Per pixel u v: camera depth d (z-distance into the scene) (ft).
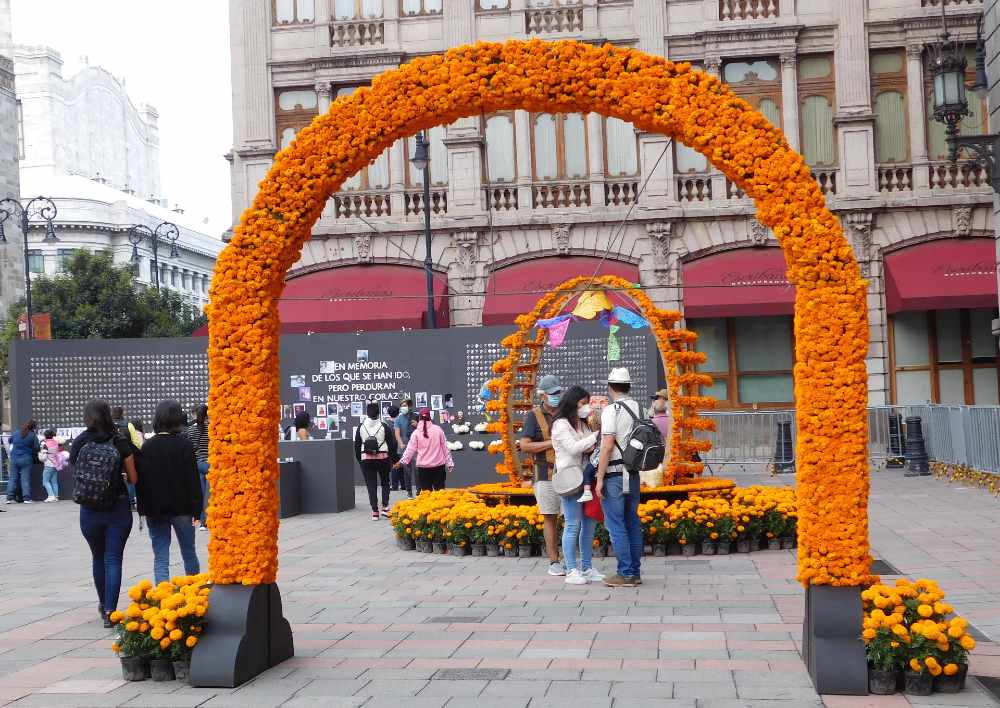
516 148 105.91
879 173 102.22
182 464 36.40
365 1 109.29
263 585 28.53
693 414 52.19
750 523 47.01
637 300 52.60
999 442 64.75
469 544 48.37
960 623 24.82
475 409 85.35
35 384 87.04
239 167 108.68
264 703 25.35
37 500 86.89
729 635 30.73
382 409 86.38
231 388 28.43
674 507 47.01
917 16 101.19
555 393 42.68
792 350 103.60
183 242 300.61
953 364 102.12
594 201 104.53
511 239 104.88
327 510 70.03
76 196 268.82
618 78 27.78
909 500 62.90
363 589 39.99
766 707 23.91
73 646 32.01
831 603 25.71
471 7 106.73
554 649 29.58
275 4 109.29
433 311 96.07
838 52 102.37
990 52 68.33
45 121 340.59
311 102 109.19
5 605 38.99
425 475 63.67
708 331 104.22
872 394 100.99
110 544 34.76
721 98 27.45
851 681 24.85
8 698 26.27
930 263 98.94
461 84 28.19
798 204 26.78
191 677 26.96
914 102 102.06
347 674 27.63
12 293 186.19
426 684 26.40
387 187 107.76
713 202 102.83
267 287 28.76
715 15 103.76
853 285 26.43
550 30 105.70
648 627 32.07
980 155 56.59
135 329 157.99
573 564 40.04
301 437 73.97
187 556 37.11
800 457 26.53
